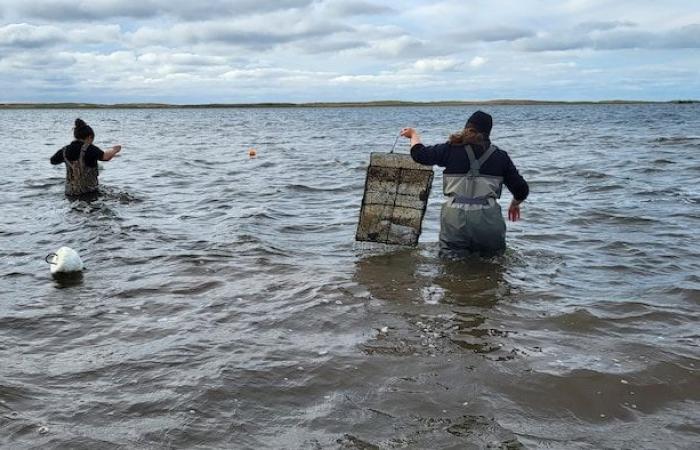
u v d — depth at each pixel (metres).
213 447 3.04
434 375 3.83
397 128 48.91
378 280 5.84
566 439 3.12
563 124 49.28
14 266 6.51
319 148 25.62
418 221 7.20
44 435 3.15
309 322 4.77
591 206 9.92
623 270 6.23
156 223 8.73
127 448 3.03
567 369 3.88
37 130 46.66
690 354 4.10
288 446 3.05
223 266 6.35
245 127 54.28
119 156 21.28
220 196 11.34
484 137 6.41
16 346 4.36
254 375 3.83
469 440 3.09
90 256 6.85
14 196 11.38
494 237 6.50
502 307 5.08
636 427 3.25
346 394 3.60
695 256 6.76
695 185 11.94
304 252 7.05
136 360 4.08
